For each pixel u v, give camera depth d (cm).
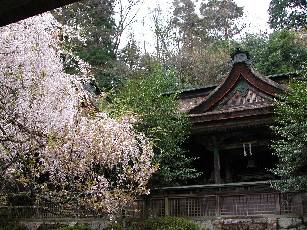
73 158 1123
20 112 1032
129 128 1409
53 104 1137
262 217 1448
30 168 1019
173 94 1841
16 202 1539
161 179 1591
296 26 3941
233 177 1950
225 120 1703
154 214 1577
